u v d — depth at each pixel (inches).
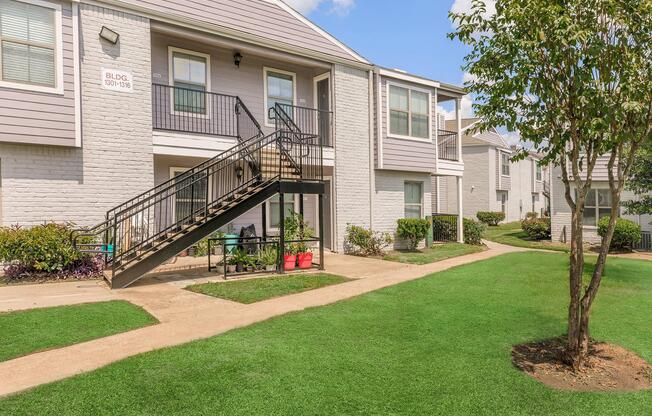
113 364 165.3
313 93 539.5
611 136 166.2
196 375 157.6
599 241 673.6
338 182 515.5
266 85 500.4
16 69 318.0
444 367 173.6
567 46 161.2
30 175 330.6
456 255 518.6
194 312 242.2
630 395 154.6
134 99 375.2
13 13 317.1
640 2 160.4
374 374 164.4
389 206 565.3
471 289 317.7
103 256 333.4
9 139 313.4
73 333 199.9
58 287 293.9
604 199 674.2
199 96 451.5
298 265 396.5
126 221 360.8
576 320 179.8
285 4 487.2
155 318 228.8
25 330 200.1
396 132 559.2
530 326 231.0
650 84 158.9
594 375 171.9
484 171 1153.4
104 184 359.9
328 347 190.7
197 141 410.6
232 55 473.7
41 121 325.1
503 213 1144.2
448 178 1136.2
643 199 571.5
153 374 157.6
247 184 358.9
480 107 196.2
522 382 162.7
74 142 339.0
